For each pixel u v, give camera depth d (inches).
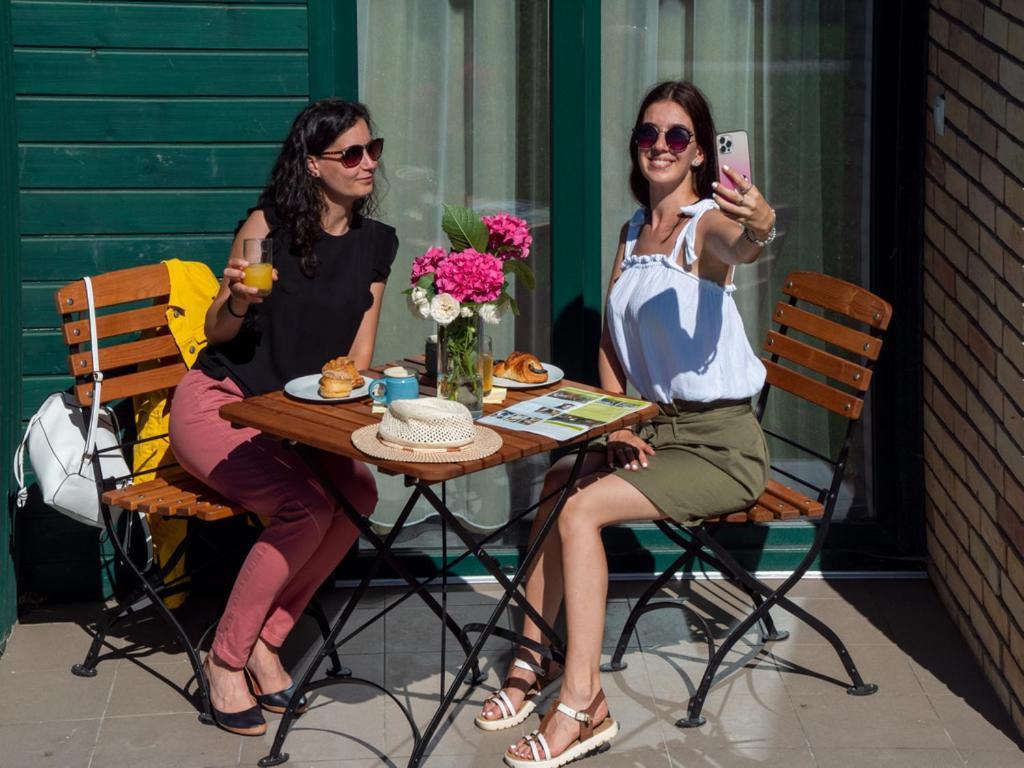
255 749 146.9
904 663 163.8
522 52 177.3
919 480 184.7
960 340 165.5
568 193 178.4
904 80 176.1
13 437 172.6
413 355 185.8
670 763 143.6
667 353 151.1
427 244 182.7
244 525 178.4
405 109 178.2
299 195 151.2
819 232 183.8
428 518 186.7
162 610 155.5
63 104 169.0
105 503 154.7
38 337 174.6
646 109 151.7
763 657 165.3
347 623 173.6
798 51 178.9
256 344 154.9
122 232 173.0
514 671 152.0
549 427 137.0
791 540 186.4
